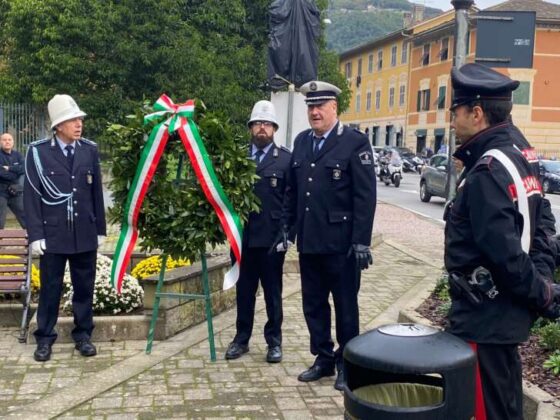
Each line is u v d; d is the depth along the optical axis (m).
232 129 5.27
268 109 5.47
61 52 16.00
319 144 4.83
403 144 51.97
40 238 5.23
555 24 40.19
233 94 17.91
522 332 2.81
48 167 5.29
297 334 6.14
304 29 10.41
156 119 5.25
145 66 16.53
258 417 4.28
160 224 5.27
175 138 5.29
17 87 16.22
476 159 2.90
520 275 2.66
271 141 5.50
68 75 16.06
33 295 6.41
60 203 5.28
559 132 41.09
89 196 5.41
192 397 4.59
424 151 44.91
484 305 2.80
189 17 19.72
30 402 4.45
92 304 5.56
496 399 2.82
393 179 28.50
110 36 16.09
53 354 5.39
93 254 5.45
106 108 16.22
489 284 2.77
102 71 16.12
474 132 2.91
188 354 5.48
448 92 44.94
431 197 22.17
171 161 5.32
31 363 5.19
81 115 5.37
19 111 14.04
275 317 5.35
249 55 20.00
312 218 4.75
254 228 5.32
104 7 16.22
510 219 2.67
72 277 5.44
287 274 8.84
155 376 4.97
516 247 2.64
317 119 4.74
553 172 26.00
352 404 2.48
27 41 16.61
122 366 5.11
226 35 20.34
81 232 5.32
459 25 7.08
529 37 7.09
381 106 56.62
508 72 40.50
